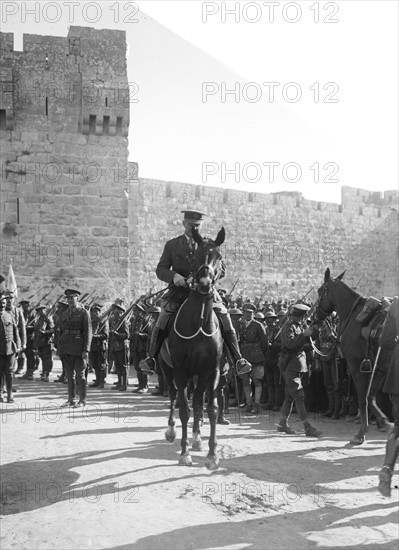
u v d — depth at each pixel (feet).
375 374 32.86
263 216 122.62
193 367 28.84
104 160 85.30
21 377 67.92
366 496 24.72
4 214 82.33
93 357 60.95
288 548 19.42
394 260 144.97
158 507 23.24
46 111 83.92
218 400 40.98
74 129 84.53
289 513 22.68
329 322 44.60
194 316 28.45
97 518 22.18
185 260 30.63
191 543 19.77
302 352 37.68
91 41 84.74
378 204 148.87
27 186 83.10
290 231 126.62
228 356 32.48
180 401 29.40
